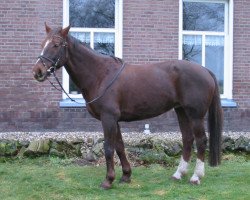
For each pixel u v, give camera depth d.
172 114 11.41
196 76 6.08
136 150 7.85
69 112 11.02
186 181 6.46
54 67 5.75
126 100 6.00
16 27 10.80
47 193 5.90
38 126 10.93
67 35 5.90
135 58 11.30
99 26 11.32
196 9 11.78
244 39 11.80
